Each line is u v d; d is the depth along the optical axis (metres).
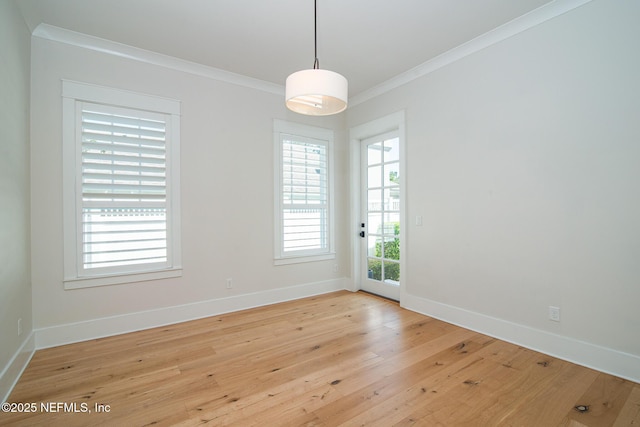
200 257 3.26
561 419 1.65
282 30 2.62
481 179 2.80
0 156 1.85
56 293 2.59
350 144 4.32
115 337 2.75
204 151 3.29
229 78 3.44
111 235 2.83
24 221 2.31
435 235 3.21
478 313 2.84
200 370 2.17
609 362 2.09
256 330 2.90
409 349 2.48
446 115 3.09
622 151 2.04
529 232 2.48
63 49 2.63
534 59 2.44
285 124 3.87
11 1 2.06
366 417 1.67
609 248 2.09
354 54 3.04
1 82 1.87
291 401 1.81
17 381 2.03
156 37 2.71
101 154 2.77
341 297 4.02
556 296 2.34
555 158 2.34
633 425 1.60
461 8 2.35
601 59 2.11
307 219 4.08
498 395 1.86
